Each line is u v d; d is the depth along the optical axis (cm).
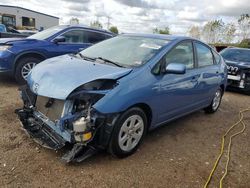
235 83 839
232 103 718
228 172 349
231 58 929
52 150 352
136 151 375
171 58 408
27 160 327
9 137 379
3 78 734
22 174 301
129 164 342
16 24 4009
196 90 473
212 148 415
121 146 342
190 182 319
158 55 388
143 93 347
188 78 439
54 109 330
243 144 441
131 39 453
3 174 298
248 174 349
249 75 820
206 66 509
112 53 421
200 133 473
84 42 752
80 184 294
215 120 554
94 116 309
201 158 379
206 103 547
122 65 375
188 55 454
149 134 443
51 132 337
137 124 360
